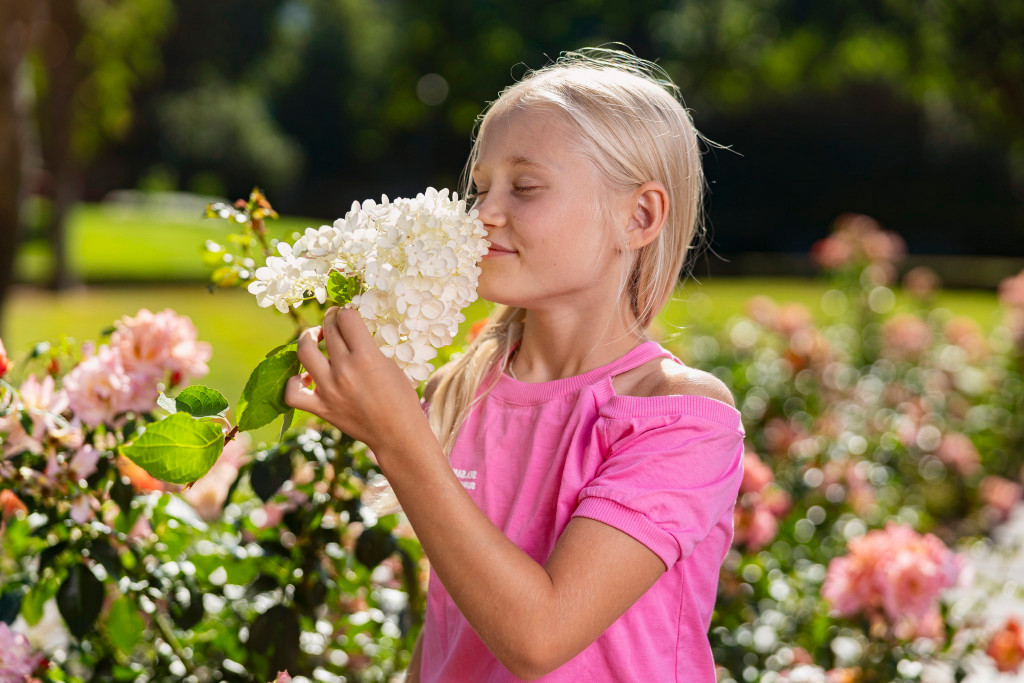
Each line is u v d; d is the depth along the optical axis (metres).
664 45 23.09
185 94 44.62
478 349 1.77
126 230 27.83
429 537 1.27
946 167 34.06
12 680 1.98
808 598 3.46
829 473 4.51
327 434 2.21
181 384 2.28
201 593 2.22
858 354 7.20
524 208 1.52
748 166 35.41
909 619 2.97
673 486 1.38
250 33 39.91
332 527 2.27
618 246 1.58
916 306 8.13
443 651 1.64
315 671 2.46
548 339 1.66
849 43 19.89
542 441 1.58
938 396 6.68
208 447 1.27
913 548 2.95
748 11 21.20
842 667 3.11
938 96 20.89
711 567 1.53
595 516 1.34
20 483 2.02
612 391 1.56
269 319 15.12
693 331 6.46
